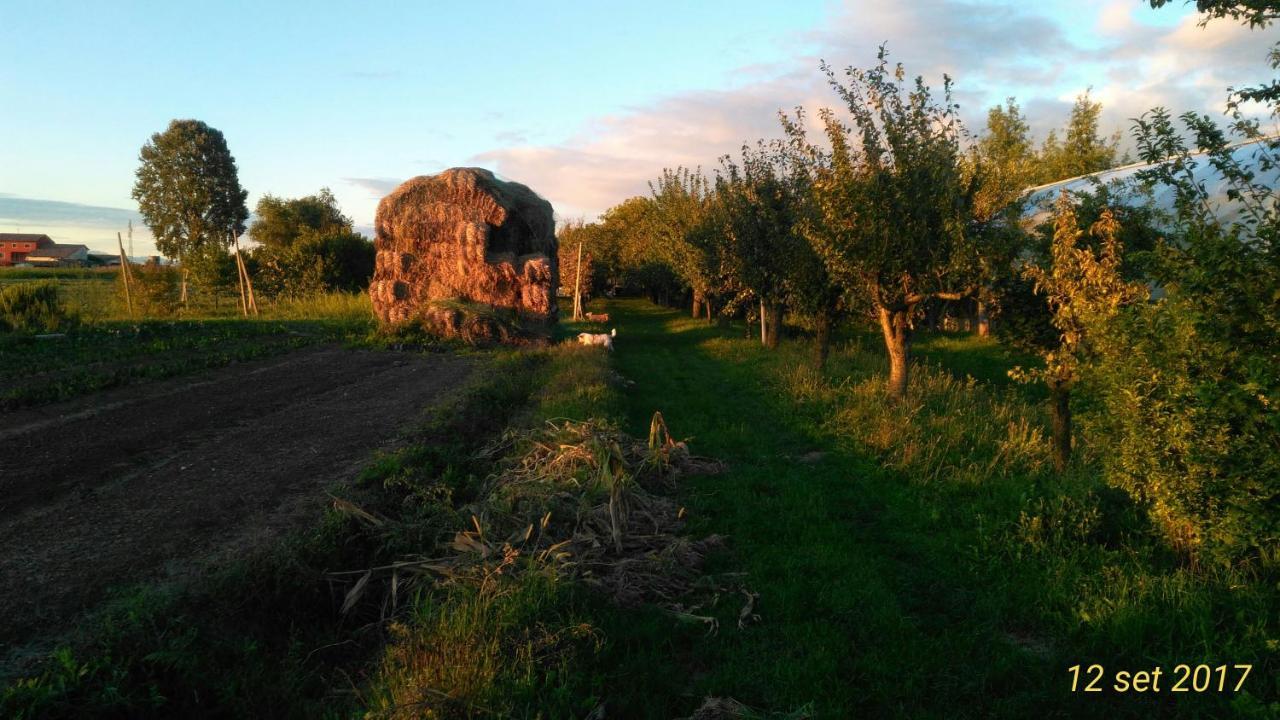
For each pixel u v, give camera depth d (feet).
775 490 26.05
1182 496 16.28
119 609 14.08
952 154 36.29
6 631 13.60
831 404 40.42
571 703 12.49
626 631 15.47
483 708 11.75
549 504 21.21
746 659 14.51
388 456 25.31
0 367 42.75
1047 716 12.52
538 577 16.25
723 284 80.74
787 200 65.57
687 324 107.65
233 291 110.93
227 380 45.03
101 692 11.38
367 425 32.63
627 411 40.22
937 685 13.47
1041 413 36.04
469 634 13.79
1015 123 118.93
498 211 75.15
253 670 13.28
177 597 14.53
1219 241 14.97
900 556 19.93
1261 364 14.19
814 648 14.75
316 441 29.53
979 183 36.63
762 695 13.30
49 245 363.56
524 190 87.20
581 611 15.61
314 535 18.17
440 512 20.93
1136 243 22.38
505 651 13.65
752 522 22.56
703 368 60.85
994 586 17.44
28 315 59.16
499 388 43.09
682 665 14.56
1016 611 16.20
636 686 13.43
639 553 19.89
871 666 13.98
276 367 51.37
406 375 49.70
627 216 202.49
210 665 12.91
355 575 17.56
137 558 17.17
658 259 137.80
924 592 17.62
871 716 12.71
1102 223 22.04
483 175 77.77
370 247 123.34
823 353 53.52
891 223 36.14
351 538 18.58
